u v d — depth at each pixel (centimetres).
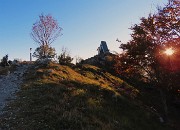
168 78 3525
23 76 3534
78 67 4969
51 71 3678
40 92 2611
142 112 3247
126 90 4412
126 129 2406
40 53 5872
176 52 3447
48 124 1858
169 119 3594
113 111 2800
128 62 3700
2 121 1883
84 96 2808
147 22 3544
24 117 1948
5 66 4762
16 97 2488
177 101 4775
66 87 2978
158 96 4903
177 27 3397
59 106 2238
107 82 4581
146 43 3509
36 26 7206
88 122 2067
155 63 3550
